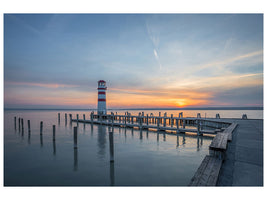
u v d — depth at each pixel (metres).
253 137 12.91
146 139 19.88
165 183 8.52
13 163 11.66
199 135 22.11
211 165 7.92
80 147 15.97
